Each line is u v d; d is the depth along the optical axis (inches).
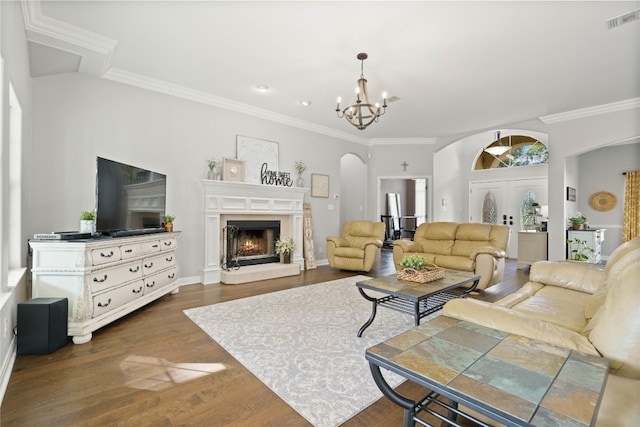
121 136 153.4
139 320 119.3
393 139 281.9
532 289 105.8
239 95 182.5
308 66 145.3
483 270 161.8
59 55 122.7
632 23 110.7
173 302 142.9
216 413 65.4
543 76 154.0
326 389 74.4
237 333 107.3
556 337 50.6
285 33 118.1
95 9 104.1
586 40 121.9
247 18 109.0
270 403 69.0
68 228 137.1
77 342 97.8
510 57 135.2
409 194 427.2
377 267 231.0
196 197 181.0
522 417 32.7
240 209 192.4
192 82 164.9
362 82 137.5
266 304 140.5
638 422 44.8
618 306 46.4
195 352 93.0
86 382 76.4
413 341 51.0
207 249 179.5
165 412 65.6
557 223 216.5
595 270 103.2
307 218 236.2
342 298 150.9
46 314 90.4
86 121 142.9
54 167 134.0
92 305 101.2
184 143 175.8
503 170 316.8
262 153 211.3
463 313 60.9
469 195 340.5
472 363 43.8
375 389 74.6
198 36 120.6
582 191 302.2
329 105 199.0
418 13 105.3
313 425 62.2
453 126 242.1
